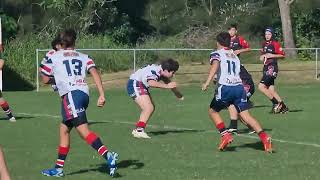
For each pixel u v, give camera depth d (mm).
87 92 22203
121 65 74688
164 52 76250
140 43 97438
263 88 41344
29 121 38438
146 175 22719
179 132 33406
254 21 100938
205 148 28250
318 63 74562
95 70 22203
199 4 107188
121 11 108625
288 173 22984
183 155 26562
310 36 89938
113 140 30672
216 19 103625
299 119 38312
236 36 40438
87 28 95000
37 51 66812
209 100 50812
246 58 80062
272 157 26062
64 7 95188
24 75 72438
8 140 30938
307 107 44875
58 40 22312
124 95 56219
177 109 44219
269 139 27078
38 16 100875
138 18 108562
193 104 47625
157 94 57156
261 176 22531
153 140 30625
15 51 74125
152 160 25516
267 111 42562
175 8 107250
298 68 72312
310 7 91562
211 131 33688
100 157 25844
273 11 101125
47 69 22188
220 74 27016
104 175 22734
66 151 22719
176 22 106750
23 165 24641
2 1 101750
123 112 43094
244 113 27312
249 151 27438
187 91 60031
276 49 41156
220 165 24500
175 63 30688
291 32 83688
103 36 91375
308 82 68500
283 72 70875
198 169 23750
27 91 64625
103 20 98500
